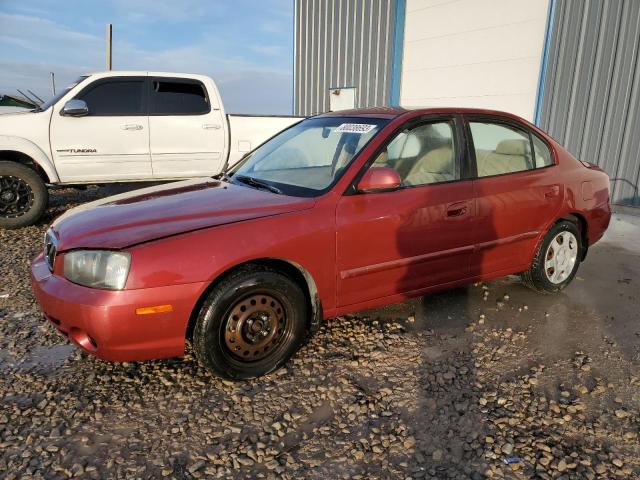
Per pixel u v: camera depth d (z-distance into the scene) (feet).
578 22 26.58
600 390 9.66
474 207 12.19
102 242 8.84
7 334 11.80
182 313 8.84
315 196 10.45
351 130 12.02
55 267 9.36
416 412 8.98
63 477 7.34
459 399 9.36
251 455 7.85
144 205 10.43
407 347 11.32
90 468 7.53
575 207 14.24
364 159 10.94
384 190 10.99
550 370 10.43
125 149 22.76
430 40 35.76
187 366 10.42
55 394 9.38
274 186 11.34
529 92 29.58
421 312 13.24
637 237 21.74
